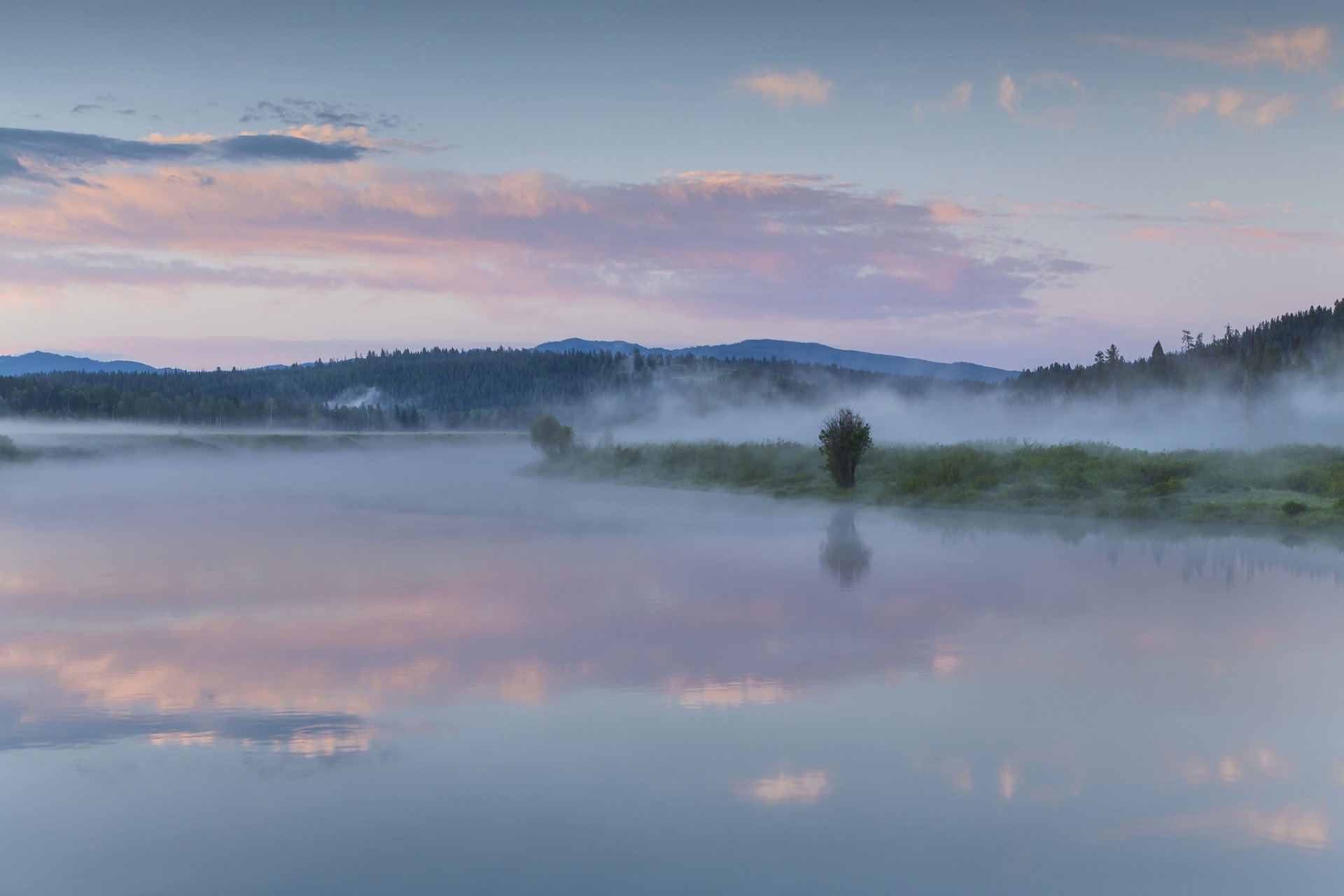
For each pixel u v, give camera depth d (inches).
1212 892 334.3
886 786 421.7
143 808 400.5
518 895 330.3
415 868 349.4
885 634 704.4
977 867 351.3
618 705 540.1
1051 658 630.5
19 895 331.6
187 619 790.5
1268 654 640.4
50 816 394.9
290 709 536.4
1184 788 418.9
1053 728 493.4
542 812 396.2
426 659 645.3
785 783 425.4
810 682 580.1
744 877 343.9
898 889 336.2
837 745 471.8
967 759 453.7
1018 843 369.1
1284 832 378.3
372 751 469.7
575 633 721.6
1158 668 603.2
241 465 4104.3
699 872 347.6
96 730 502.3
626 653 656.4
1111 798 408.2
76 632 742.5
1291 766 443.5
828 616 770.2
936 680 584.1
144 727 506.6
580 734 490.6
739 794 413.4
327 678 601.9
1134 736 480.7
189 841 369.7
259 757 461.1
